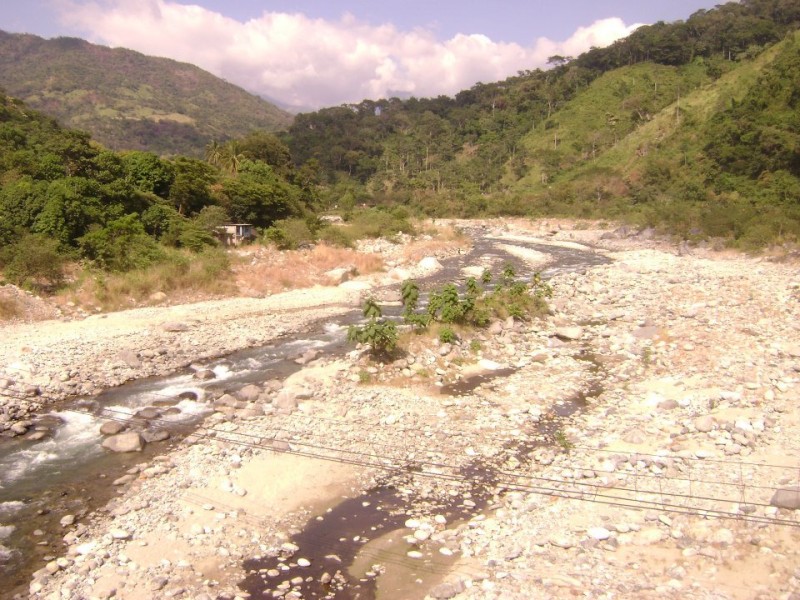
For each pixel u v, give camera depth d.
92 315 32.31
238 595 11.37
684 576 11.23
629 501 14.07
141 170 50.28
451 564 12.38
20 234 36.75
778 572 11.06
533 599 10.83
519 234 82.19
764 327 27.05
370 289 42.00
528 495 14.95
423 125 159.50
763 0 135.62
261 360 26.25
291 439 17.98
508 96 158.12
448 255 59.03
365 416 19.56
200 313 33.69
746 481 14.29
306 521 14.04
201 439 18.00
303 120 170.25
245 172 66.06
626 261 54.16
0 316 29.81
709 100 105.44
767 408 18.19
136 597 11.21
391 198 113.50
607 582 11.20
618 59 147.75
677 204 72.88
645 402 20.03
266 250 47.41
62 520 13.76
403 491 15.35
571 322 31.52
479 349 25.66
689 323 28.41
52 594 11.23
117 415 20.06
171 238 44.19
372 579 11.94
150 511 14.15
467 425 18.97
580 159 119.00
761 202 65.44
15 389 21.61
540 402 20.69
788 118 72.69
